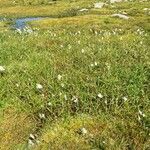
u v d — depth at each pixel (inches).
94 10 2854.3
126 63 625.6
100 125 462.6
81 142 432.1
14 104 541.3
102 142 424.8
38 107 526.3
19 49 733.3
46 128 472.4
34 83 580.7
